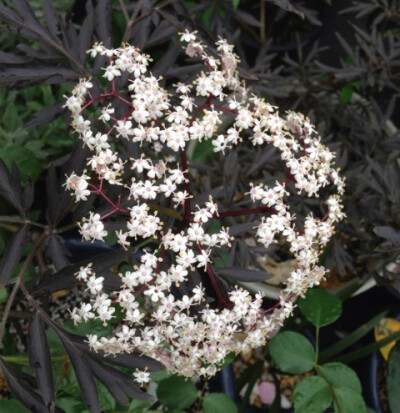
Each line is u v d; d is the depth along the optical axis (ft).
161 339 1.15
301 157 1.20
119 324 1.66
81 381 1.14
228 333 1.18
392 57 1.79
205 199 1.24
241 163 1.79
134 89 1.13
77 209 1.19
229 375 1.62
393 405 1.52
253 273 1.24
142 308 1.59
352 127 1.83
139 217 1.09
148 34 1.34
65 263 1.20
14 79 1.21
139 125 1.11
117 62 1.15
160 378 1.38
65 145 1.77
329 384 1.36
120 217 1.24
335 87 1.95
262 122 1.17
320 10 2.32
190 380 1.39
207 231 1.46
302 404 1.34
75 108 1.13
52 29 1.28
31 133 1.77
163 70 1.29
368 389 1.63
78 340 1.16
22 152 1.65
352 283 1.75
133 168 1.12
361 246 1.75
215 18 1.90
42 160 1.79
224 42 1.20
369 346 1.56
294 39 2.33
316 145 1.21
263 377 1.77
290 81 1.88
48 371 1.12
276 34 2.34
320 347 1.87
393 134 1.80
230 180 1.66
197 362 1.21
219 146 1.16
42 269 1.52
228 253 1.51
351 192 1.73
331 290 1.77
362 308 1.91
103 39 1.30
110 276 1.13
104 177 1.10
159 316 1.12
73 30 1.33
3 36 1.73
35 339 1.14
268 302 1.79
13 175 1.20
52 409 1.11
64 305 1.86
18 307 1.82
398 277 1.60
